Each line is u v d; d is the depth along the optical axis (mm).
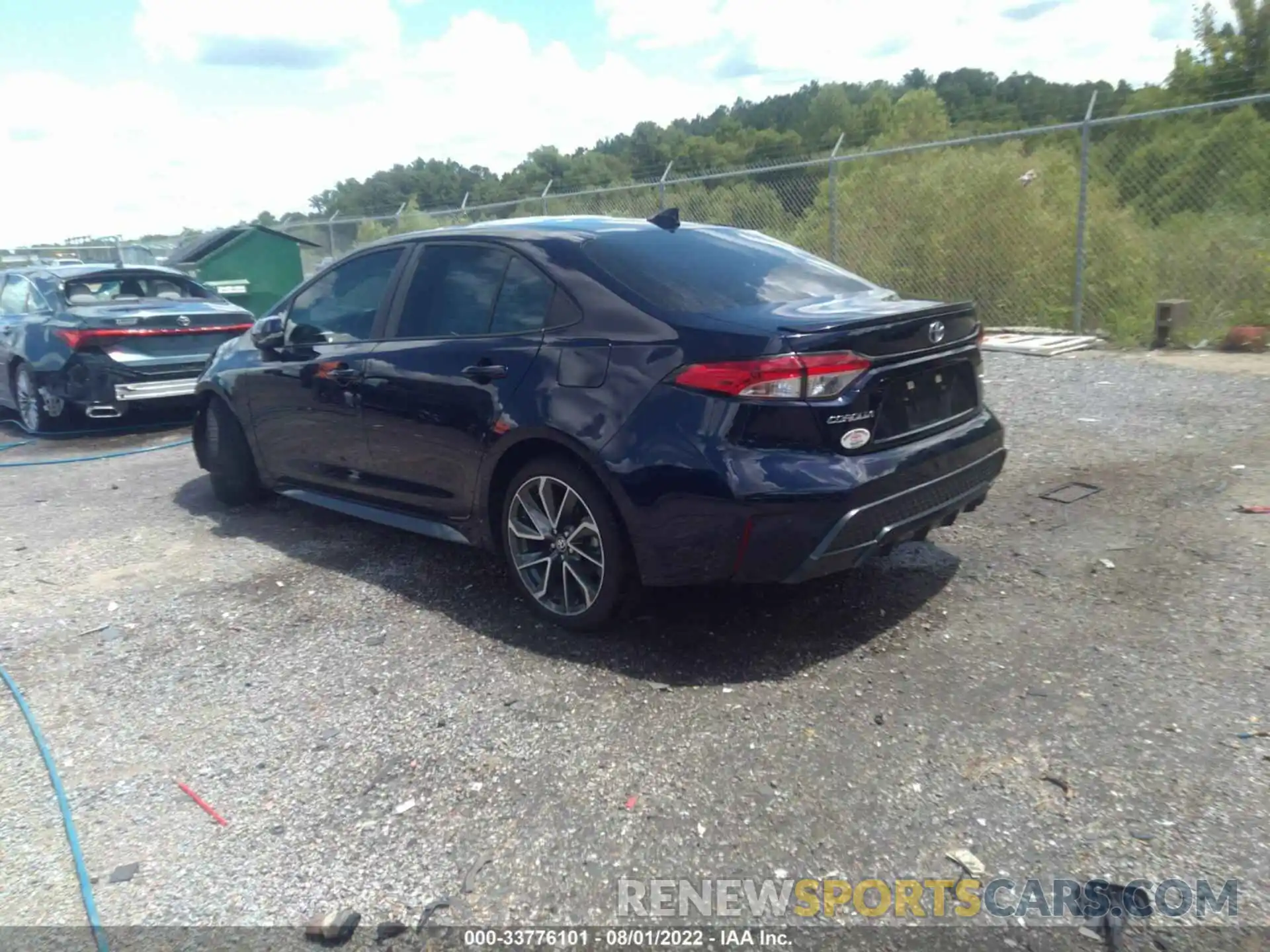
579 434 3760
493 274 4371
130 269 9461
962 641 3816
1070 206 11516
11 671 4070
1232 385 7594
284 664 4000
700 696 3520
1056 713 3268
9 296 9953
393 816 2943
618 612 3951
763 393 3416
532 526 4172
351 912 2557
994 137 10703
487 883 2639
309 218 20266
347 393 4883
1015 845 2660
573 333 3934
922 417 3797
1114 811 2762
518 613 4363
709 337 3549
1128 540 4688
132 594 4879
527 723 3412
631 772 3082
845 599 4262
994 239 11727
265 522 5980
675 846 2734
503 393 4078
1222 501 5082
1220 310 9945
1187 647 3643
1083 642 3740
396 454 4703
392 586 4777
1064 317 10812
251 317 9219
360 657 4016
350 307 5078
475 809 2945
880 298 4148
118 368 8383
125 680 3945
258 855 2807
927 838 2707
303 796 3074
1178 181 11930
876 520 3537
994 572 4441
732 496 3424
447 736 3357
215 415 6125
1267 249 10250
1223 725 3135
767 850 2697
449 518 4551
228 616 4531
